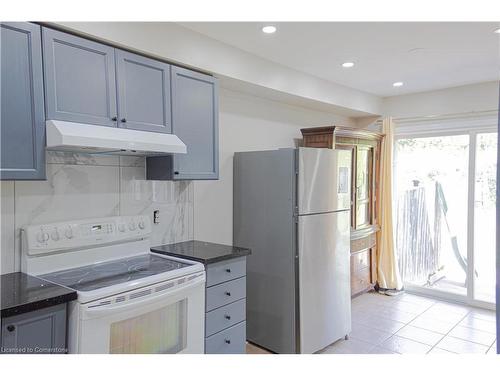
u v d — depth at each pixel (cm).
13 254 195
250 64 294
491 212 396
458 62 319
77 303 163
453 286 427
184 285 206
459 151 418
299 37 261
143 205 259
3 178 164
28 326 151
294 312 281
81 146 179
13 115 167
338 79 375
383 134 447
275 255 293
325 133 378
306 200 285
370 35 258
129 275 198
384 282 449
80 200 223
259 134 354
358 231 412
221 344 239
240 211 320
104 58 202
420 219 450
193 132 254
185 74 247
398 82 388
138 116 218
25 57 171
